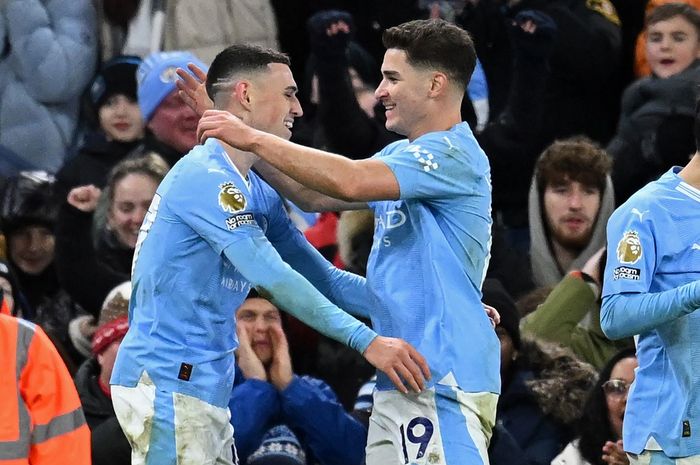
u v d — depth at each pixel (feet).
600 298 85.10
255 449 74.95
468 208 65.87
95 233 88.94
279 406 75.61
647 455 67.51
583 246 91.30
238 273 67.15
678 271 67.21
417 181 64.69
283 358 76.07
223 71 67.87
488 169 67.15
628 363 77.56
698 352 66.64
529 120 97.04
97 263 87.04
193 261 66.28
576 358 81.87
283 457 74.49
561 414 79.66
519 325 81.71
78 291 86.79
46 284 92.02
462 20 103.86
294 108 68.39
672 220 67.46
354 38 105.40
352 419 76.59
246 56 67.77
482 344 65.41
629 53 107.45
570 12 103.09
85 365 79.51
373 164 64.49
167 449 65.62
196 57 98.37
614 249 67.72
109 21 105.29
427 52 66.03
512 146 97.25
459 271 65.67
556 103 103.19
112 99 97.71
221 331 66.90
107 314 79.66
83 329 86.74
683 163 96.07
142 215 88.48
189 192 65.92
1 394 61.31
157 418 65.51
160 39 104.78
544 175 91.50
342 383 84.23
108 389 78.33
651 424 67.26
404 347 64.34
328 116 93.66
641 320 66.03
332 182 63.72
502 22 103.50
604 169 91.35
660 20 98.02
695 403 66.59
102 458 74.95
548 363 81.10
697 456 66.64
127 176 88.69
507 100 99.86
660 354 67.46
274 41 106.01
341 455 76.02
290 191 69.51
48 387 61.98
